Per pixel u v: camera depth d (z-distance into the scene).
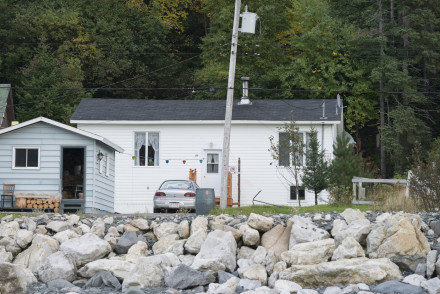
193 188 31.80
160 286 16.55
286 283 15.42
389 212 22.25
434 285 14.91
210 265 17.69
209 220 21.77
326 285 16.06
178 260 18.64
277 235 19.81
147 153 39.00
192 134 38.97
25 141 29.02
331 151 38.12
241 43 53.03
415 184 23.78
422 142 49.94
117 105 40.78
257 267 17.30
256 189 38.44
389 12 53.59
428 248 17.33
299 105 40.56
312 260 17.55
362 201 25.75
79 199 28.91
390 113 49.31
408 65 53.06
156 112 39.75
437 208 23.08
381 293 14.88
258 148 38.62
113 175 33.38
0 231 21.20
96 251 19.20
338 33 53.69
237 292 15.86
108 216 23.53
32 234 20.67
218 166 38.81
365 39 50.66
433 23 51.16
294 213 22.58
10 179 28.83
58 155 29.03
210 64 53.88
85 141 29.17
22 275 15.73
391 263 16.25
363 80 52.56
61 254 18.11
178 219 22.31
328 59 52.34
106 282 16.97
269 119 38.59
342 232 18.27
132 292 15.08
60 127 29.08
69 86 51.75
